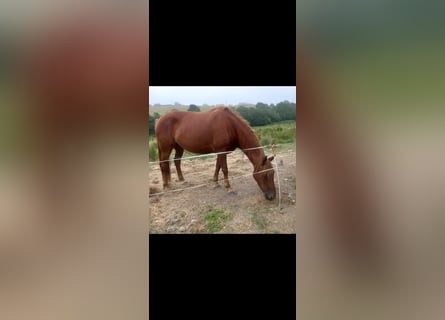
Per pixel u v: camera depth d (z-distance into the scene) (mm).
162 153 2322
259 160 2188
